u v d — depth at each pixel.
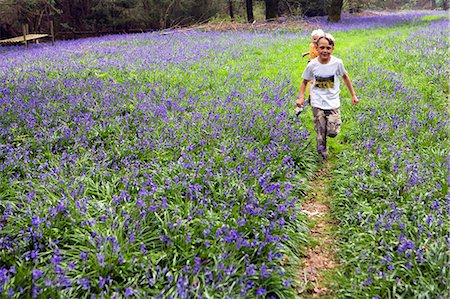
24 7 30.25
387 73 11.73
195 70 12.87
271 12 33.84
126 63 13.82
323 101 6.90
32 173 5.75
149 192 5.08
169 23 35.00
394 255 4.26
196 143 6.84
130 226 4.47
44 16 32.88
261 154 6.39
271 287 3.96
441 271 3.92
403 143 6.89
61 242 4.40
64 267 4.00
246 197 5.13
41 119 7.67
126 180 5.48
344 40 21.16
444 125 7.55
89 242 4.28
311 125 8.48
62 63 14.69
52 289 3.59
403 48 15.93
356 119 8.50
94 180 5.66
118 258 4.00
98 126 7.40
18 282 3.65
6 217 4.71
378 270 4.08
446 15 36.75
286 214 5.06
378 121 8.02
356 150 7.03
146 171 5.83
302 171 6.61
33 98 8.99
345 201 5.54
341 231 5.05
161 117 7.95
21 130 7.15
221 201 5.12
